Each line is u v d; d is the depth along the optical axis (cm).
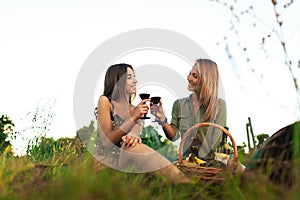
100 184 180
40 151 443
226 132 262
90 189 175
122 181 207
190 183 233
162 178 236
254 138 352
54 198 179
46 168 268
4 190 198
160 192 213
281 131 229
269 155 226
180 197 210
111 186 182
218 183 238
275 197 191
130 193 189
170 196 203
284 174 201
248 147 351
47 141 457
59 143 450
